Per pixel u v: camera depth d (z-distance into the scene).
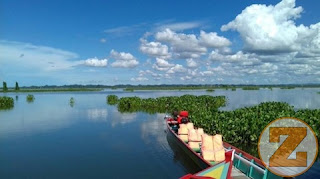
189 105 44.41
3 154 20.06
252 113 26.81
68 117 40.19
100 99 84.75
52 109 52.38
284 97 92.38
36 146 22.45
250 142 22.02
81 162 18.05
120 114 43.34
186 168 16.81
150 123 33.72
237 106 54.06
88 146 22.31
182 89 194.75
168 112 45.69
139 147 21.78
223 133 22.67
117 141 23.97
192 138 17.98
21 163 17.92
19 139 25.14
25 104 65.25
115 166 17.19
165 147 21.70
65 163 17.88
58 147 22.09
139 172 16.12
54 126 32.28
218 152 15.18
